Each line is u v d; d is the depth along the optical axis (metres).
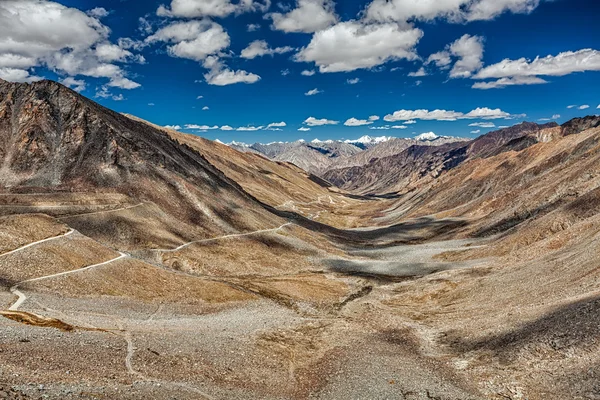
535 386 34.91
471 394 36.31
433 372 42.28
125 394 27.34
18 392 22.92
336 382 40.09
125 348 37.59
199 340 45.31
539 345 40.66
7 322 37.91
